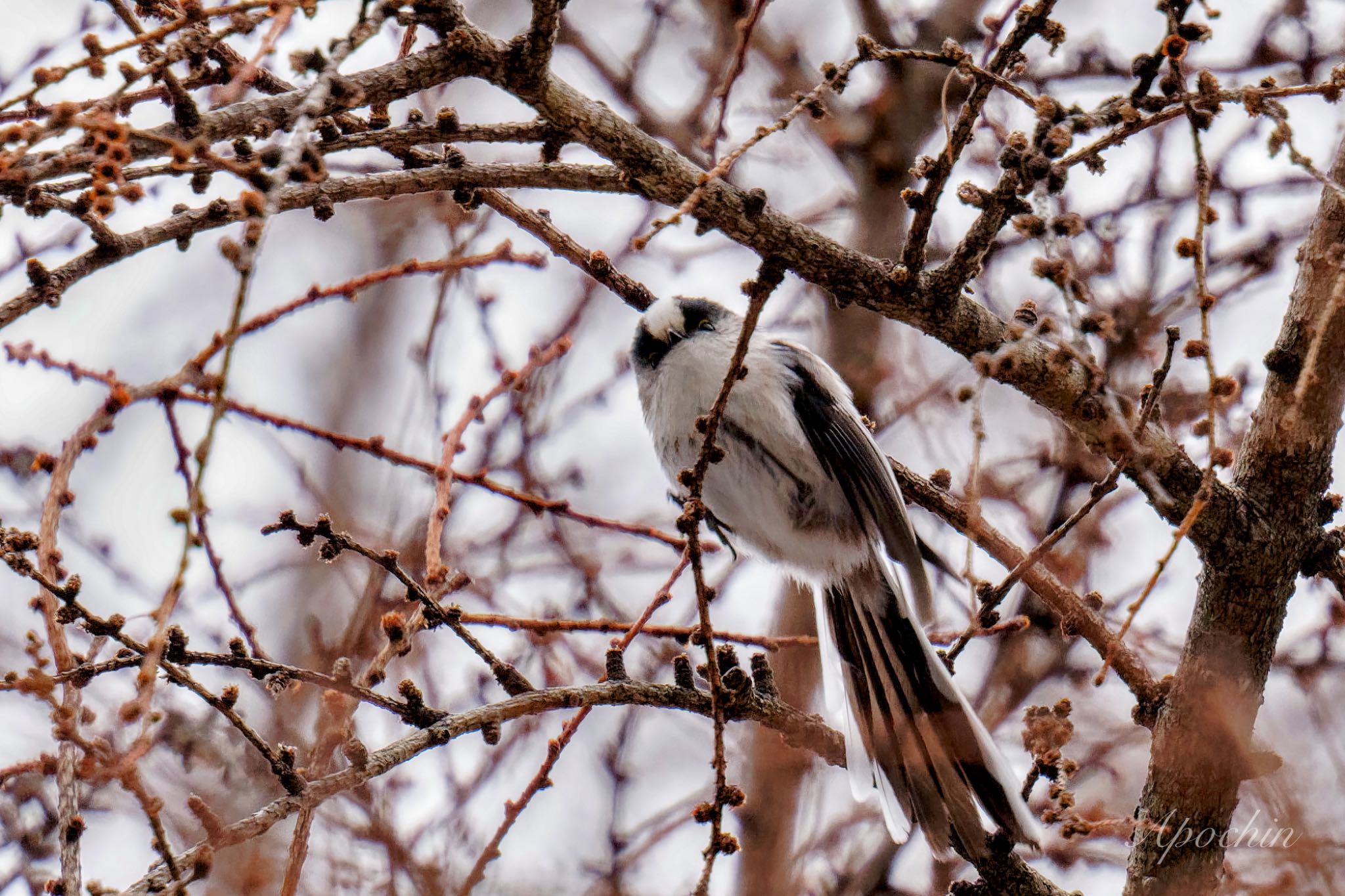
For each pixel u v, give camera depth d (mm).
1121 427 6734
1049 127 6121
